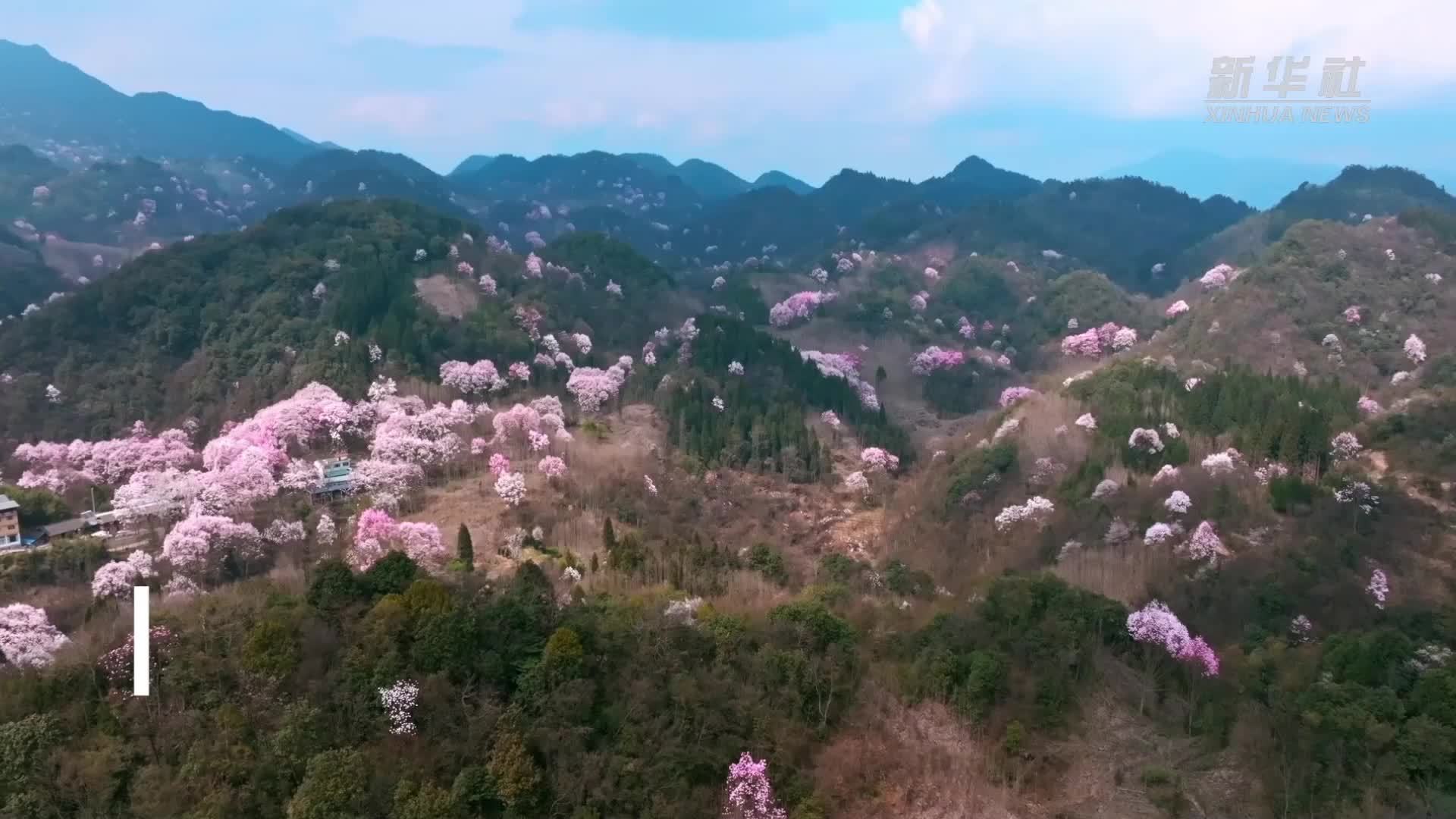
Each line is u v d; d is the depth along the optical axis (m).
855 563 104.12
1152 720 67.19
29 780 52.53
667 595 78.31
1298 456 106.06
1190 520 93.81
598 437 145.00
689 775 58.00
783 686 64.25
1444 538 89.12
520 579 70.94
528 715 58.69
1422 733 60.59
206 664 59.41
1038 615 74.56
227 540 94.00
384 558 69.38
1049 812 60.34
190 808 52.41
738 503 129.88
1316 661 69.38
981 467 122.50
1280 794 59.59
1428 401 115.31
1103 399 134.00
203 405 144.38
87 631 72.88
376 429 127.19
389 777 54.62
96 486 118.19
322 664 60.25
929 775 62.00
